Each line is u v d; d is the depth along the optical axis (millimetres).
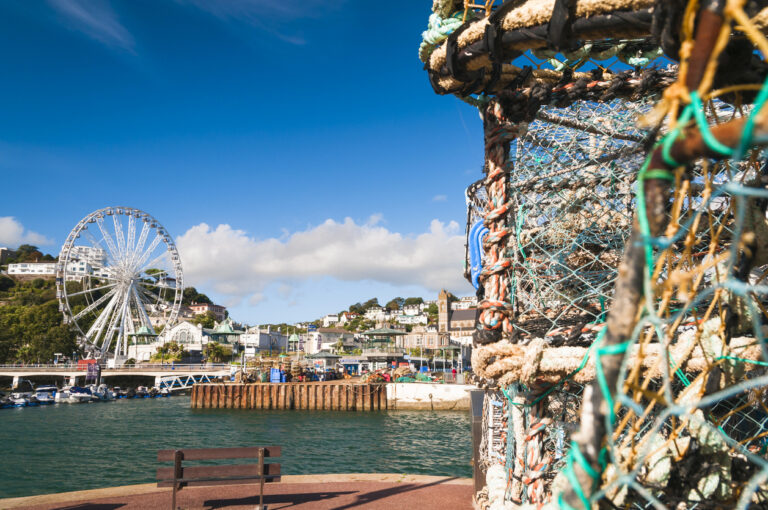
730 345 1942
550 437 2965
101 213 63438
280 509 6188
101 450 23281
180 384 63625
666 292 1114
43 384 68312
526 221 3791
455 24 2570
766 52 747
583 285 3705
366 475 8227
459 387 43500
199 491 7203
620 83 2701
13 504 6480
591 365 2236
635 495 1859
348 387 44531
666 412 908
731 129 805
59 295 60750
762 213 1831
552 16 1878
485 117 3135
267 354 91812
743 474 2199
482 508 4750
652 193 966
